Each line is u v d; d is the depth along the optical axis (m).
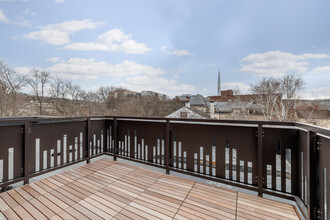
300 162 1.77
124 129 3.31
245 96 21.97
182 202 1.90
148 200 1.94
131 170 2.84
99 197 1.99
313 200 1.39
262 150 2.01
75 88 23.80
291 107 18.42
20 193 2.06
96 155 3.38
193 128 2.52
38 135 2.48
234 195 2.05
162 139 2.83
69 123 2.92
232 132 2.21
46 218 1.61
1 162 2.46
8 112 17.42
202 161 2.52
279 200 2.00
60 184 2.31
